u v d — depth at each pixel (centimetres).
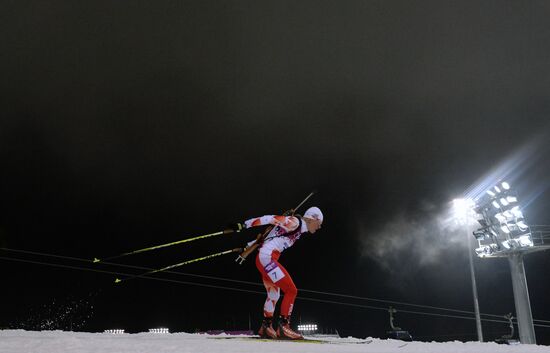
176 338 567
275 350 420
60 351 379
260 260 573
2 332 578
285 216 583
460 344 575
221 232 586
